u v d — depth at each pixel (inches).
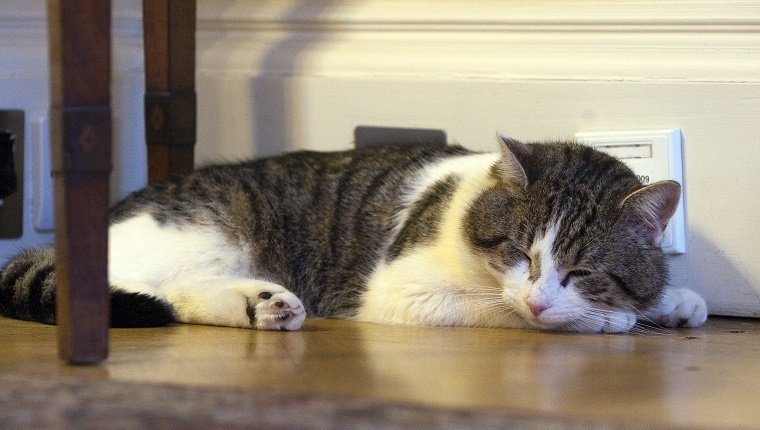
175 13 76.7
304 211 76.3
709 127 74.3
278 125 85.4
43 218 84.0
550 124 78.5
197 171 76.4
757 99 72.9
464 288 69.3
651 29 75.8
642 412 39.4
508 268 66.9
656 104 75.5
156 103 78.0
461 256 68.6
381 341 59.1
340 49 83.8
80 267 45.5
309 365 48.6
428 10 81.2
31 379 43.0
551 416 37.3
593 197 66.3
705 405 41.3
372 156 78.3
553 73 78.0
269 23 85.3
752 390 45.0
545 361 52.1
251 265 74.5
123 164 87.4
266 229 75.0
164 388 41.1
